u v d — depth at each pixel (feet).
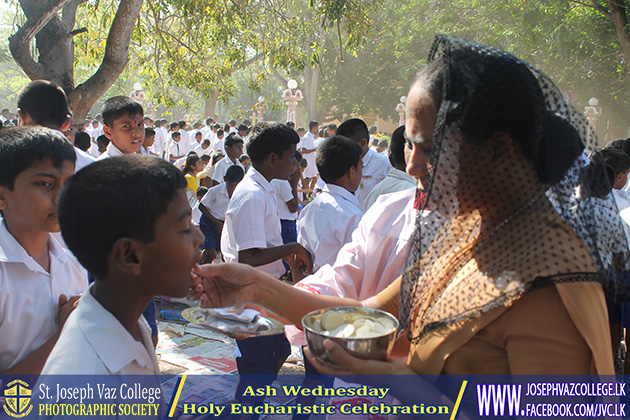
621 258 4.00
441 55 4.07
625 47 40.32
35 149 5.87
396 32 81.76
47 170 5.94
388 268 6.41
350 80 100.17
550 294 3.43
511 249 3.69
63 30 20.76
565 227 3.67
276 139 10.37
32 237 6.18
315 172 45.78
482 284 3.73
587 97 67.97
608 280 3.66
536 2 48.39
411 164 4.04
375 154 17.84
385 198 6.65
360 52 94.22
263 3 33.06
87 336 3.95
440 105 3.73
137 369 4.17
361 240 6.72
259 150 10.44
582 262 3.46
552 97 3.83
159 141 49.24
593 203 3.87
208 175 29.09
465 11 66.18
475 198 3.78
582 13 49.26
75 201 3.90
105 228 3.86
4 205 6.06
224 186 18.60
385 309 5.36
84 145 18.51
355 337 3.88
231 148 26.76
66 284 6.58
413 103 3.93
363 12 26.81
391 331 4.00
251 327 5.49
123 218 3.84
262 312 6.25
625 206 13.10
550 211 3.76
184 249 4.11
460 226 4.11
